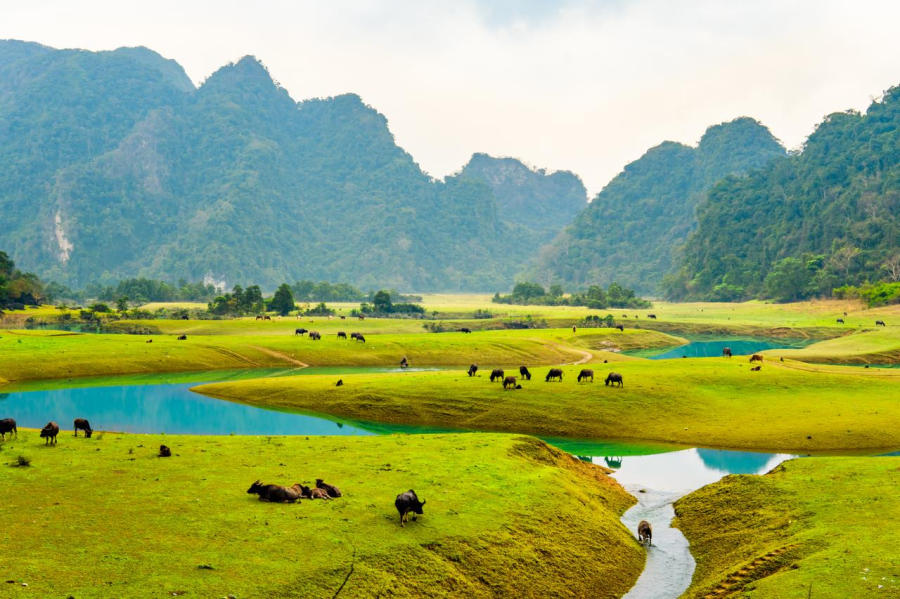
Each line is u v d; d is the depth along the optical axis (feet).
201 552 77.77
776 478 125.80
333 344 424.87
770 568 87.81
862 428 187.62
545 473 129.70
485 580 84.38
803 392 230.89
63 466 111.65
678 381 244.01
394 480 113.29
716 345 581.12
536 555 93.20
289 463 122.21
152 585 69.00
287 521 89.30
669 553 106.32
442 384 249.14
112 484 101.71
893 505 102.32
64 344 367.45
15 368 308.81
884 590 73.92
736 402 220.23
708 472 156.04
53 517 85.61
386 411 224.33
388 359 400.47
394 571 79.20
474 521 97.14
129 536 80.89
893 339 467.93
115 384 295.28
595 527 107.96
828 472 125.39
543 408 215.72
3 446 127.34
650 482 148.05
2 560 71.87
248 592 69.67
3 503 90.17
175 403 248.73
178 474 109.70
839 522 97.60
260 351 395.14
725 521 113.39
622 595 91.09
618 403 218.18
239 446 137.39
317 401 242.37
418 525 92.32
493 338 475.31
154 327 584.81
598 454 175.73
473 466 126.72
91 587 67.56
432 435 160.25
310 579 73.77
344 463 124.16
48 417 218.18
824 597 74.38
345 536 85.76
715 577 91.56
